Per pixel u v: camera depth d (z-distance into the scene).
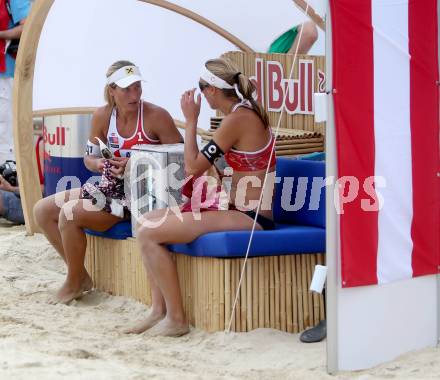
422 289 13.27
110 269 18.00
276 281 14.73
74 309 17.08
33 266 20.69
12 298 17.78
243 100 14.84
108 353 13.40
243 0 23.91
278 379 12.19
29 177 23.52
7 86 27.12
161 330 14.91
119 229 17.45
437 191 13.30
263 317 14.72
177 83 24.95
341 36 11.98
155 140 17.59
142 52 24.61
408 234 12.93
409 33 12.70
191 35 24.67
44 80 23.75
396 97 12.61
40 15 22.64
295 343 14.12
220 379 11.96
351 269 12.27
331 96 11.99
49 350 13.20
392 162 12.62
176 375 11.98
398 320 12.96
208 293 14.75
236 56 20.69
